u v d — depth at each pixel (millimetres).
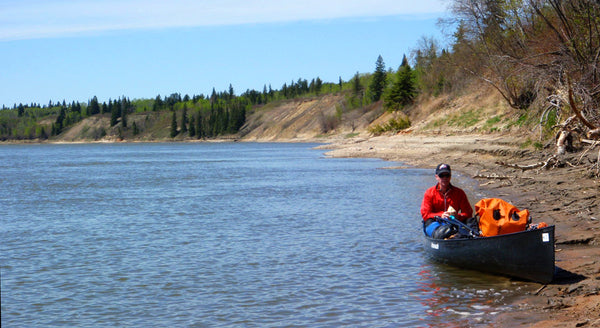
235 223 15469
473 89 52688
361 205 18234
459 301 7758
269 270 9914
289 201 20203
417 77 91125
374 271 9625
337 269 9852
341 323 7059
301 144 126750
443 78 73688
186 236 13648
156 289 8914
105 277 9773
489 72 38406
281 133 191125
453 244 9375
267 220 15805
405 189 22484
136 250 12078
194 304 8062
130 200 22391
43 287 9188
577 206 13805
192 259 10992
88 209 19844
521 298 7746
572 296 7508
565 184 17469
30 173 43438
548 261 8070
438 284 8680
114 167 50062
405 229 13539
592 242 10375
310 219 15695
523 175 20922
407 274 9352
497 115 42469
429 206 10266
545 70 23141
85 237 13945
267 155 67625
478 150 32406
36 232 14898
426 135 52469
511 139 30688
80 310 7926
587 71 22141
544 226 8617
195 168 45156
